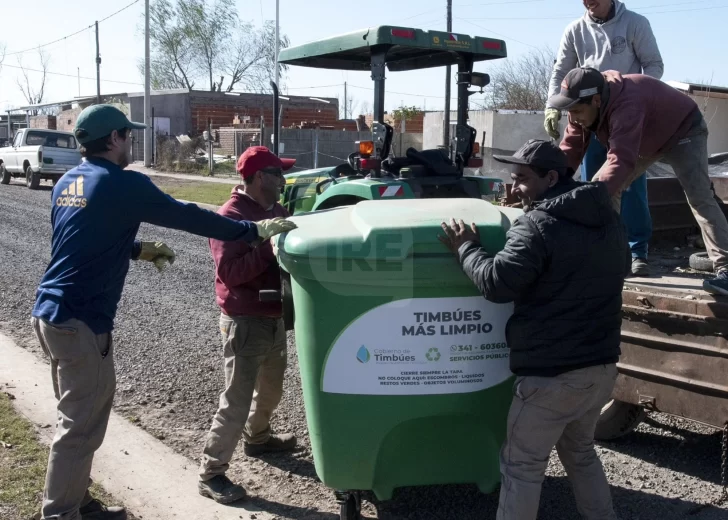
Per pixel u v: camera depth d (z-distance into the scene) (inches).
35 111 2288.4
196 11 2079.2
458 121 307.9
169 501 153.1
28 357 239.9
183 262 414.9
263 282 153.2
